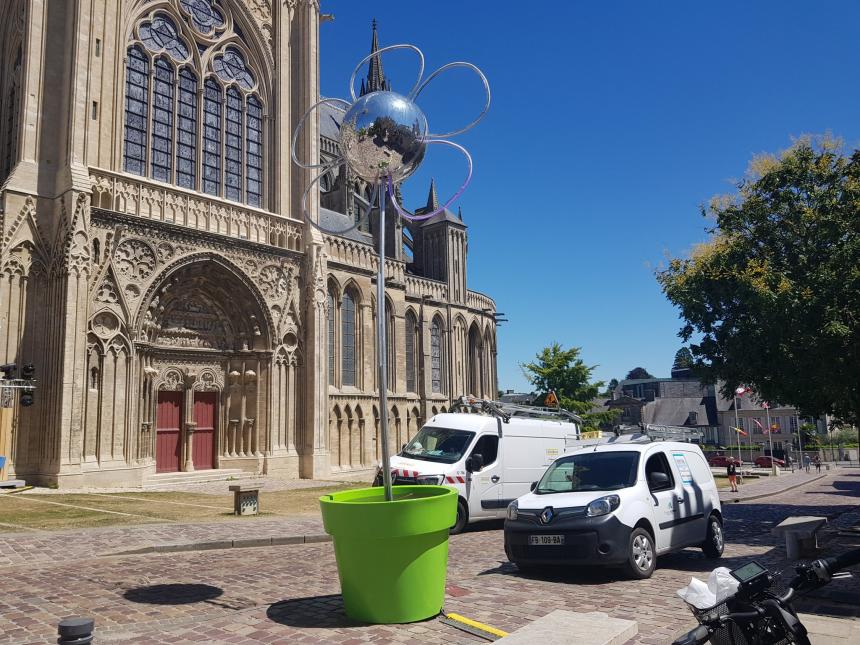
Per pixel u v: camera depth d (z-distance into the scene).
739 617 3.83
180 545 11.77
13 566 9.80
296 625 6.75
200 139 30.75
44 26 25.56
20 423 23.17
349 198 47.22
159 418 28.72
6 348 23.22
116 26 27.09
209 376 30.38
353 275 40.56
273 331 31.64
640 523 9.88
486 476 15.94
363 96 7.40
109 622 6.89
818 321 13.85
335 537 6.90
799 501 27.78
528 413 19.06
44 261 24.39
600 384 53.44
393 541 6.66
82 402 23.84
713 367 15.80
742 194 16.66
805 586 3.89
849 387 14.65
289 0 35.62
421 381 47.91
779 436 87.19
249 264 30.91
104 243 25.45
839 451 83.44
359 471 38.72
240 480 29.34
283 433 31.84
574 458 11.27
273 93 34.28
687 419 95.94
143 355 26.72
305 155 34.41
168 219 28.03
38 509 16.97
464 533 15.54
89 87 25.73
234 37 32.94
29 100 24.86
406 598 6.72
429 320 49.66
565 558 9.40
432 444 16.30
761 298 14.12
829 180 15.10
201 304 30.36
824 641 6.27
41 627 6.72
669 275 17.14
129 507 17.84
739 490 33.69
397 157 7.38
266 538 12.74
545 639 4.99
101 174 25.80
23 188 24.17
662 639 6.48
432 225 54.09
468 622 6.74
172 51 30.16
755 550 12.98
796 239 15.34
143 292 26.42
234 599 7.96
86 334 24.36
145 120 28.62
